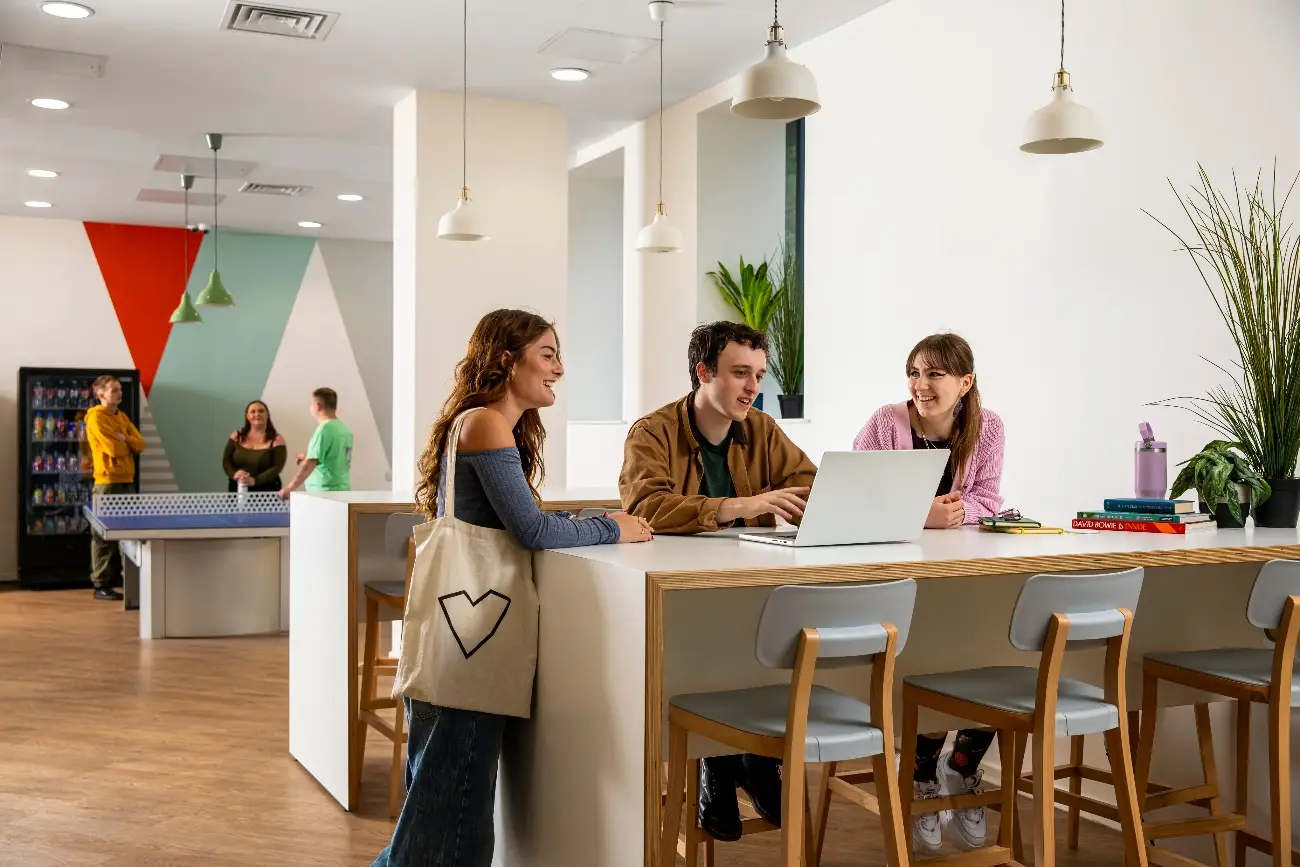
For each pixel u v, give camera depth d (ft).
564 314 20.04
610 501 12.78
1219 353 10.77
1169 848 10.90
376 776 12.68
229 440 27.17
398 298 19.67
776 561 6.84
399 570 13.70
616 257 25.32
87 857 10.14
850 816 11.51
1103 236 11.99
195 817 11.28
